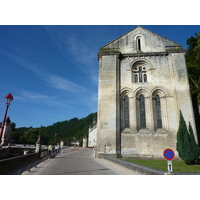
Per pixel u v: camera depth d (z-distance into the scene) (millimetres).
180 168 13156
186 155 15914
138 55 24641
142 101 23281
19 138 101938
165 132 21219
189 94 21484
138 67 24859
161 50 24891
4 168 10906
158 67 24000
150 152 20484
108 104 22047
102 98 22375
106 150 20219
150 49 25141
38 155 20562
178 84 22141
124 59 24969
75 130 159625
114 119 21344
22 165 14375
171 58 23578
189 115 20609
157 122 22156
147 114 22344
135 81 24297
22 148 56500
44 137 132125
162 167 13266
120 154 20438
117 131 20984
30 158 16969
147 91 23125
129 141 21094
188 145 16203
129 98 23328
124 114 22766
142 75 24344
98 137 21469
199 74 30156
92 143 80062
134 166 10945
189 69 30719
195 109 28312
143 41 25703
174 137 20828
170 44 25047
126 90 23531
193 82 30328
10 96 12508
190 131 17234
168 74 23469
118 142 20672
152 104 22562
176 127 21109
